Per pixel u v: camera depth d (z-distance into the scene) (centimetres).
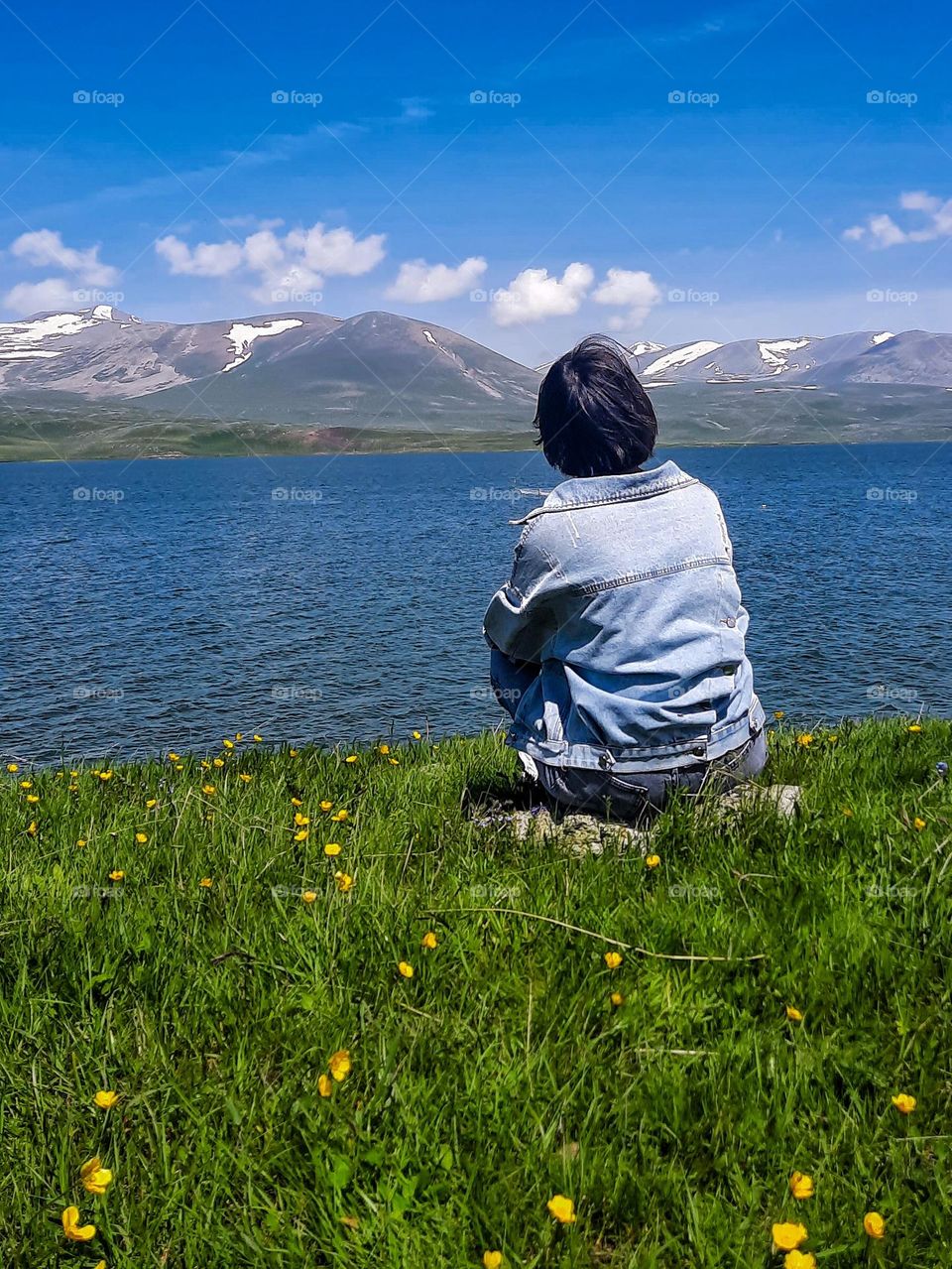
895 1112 287
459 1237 249
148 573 5625
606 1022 334
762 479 15988
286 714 2519
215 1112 296
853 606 3903
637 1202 260
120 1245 254
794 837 474
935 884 414
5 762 2133
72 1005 352
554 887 432
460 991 353
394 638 3538
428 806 590
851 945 372
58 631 3856
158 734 2366
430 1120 289
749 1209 258
